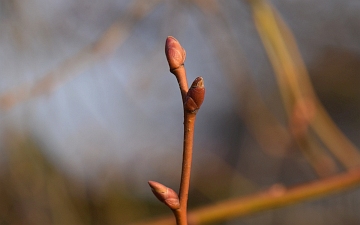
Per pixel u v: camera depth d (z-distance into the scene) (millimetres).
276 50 468
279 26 489
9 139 528
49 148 560
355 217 798
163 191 257
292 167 875
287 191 401
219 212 402
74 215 561
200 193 831
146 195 691
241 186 804
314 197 397
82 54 537
